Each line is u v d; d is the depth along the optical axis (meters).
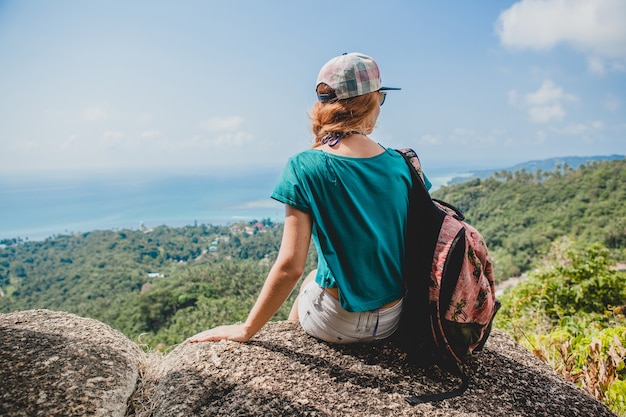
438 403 1.44
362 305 1.49
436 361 1.57
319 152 1.44
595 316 4.61
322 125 1.50
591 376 2.10
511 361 1.76
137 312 47.62
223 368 1.53
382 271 1.49
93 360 1.54
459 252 1.44
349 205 1.41
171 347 2.01
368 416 1.35
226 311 40.88
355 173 1.42
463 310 1.44
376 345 1.70
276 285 1.45
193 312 42.34
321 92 1.51
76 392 1.37
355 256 1.44
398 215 1.48
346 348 1.68
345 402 1.41
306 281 1.85
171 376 1.53
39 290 77.56
